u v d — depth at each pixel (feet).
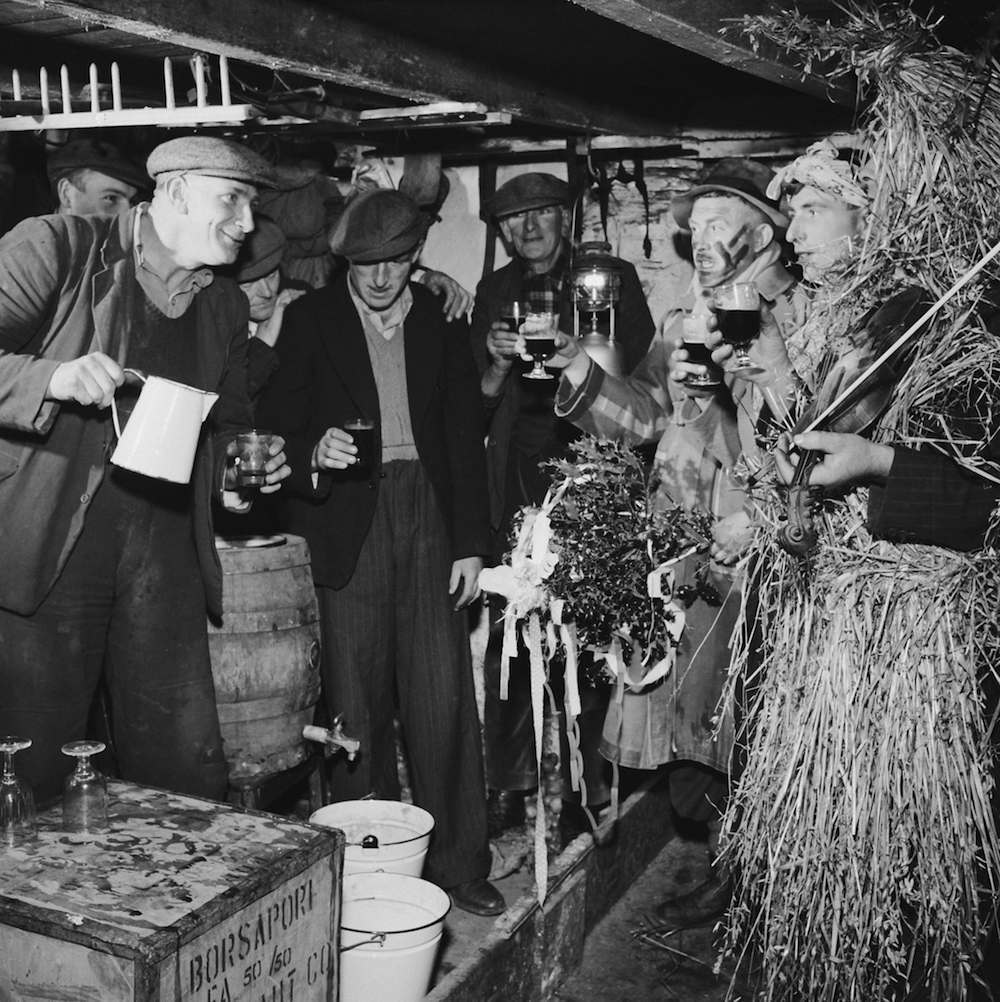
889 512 6.77
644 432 10.46
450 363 11.20
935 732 6.92
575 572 8.31
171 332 8.63
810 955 7.41
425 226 10.58
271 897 6.89
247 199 8.51
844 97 8.86
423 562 10.87
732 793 8.78
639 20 6.44
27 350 8.15
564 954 9.85
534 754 12.43
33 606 8.11
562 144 13.34
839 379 6.77
